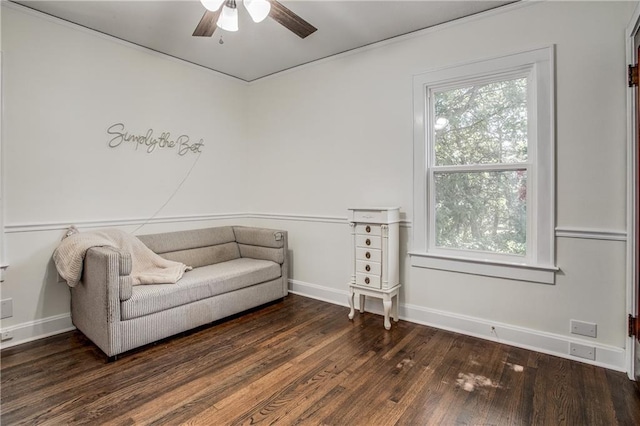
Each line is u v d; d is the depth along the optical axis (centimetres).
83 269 248
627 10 209
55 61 268
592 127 220
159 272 280
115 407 177
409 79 295
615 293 216
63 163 274
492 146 265
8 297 249
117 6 251
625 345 212
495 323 258
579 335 228
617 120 213
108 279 222
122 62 308
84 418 168
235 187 414
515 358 230
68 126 276
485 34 258
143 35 298
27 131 255
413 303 299
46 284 266
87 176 288
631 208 203
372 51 316
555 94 231
